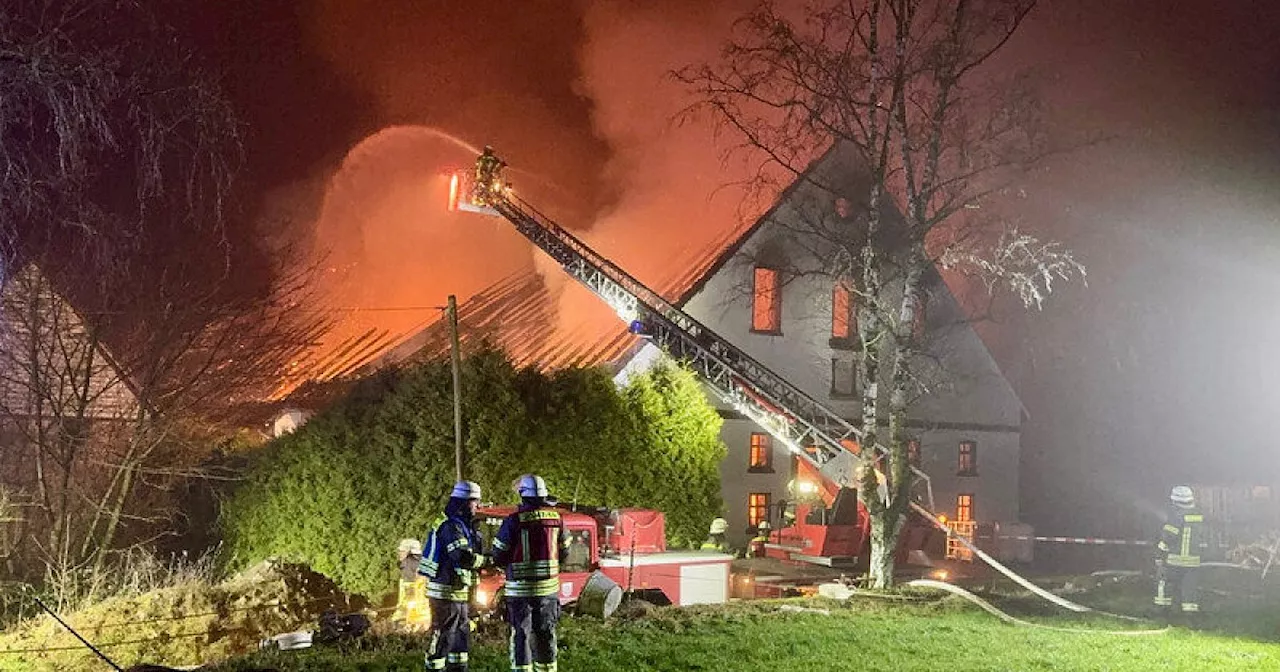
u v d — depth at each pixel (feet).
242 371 78.89
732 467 83.61
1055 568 91.76
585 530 45.52
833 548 72.13
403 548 48.49
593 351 80.12
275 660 34.35
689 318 80.07
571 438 66.44
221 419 77.61
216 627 46.52
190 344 70.18
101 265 61.67
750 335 86.74
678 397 73.26
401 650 36.24
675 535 70.85
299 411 79.25
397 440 61.82
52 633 46.03
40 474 64.13
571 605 44.32
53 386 68.03
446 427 61.77
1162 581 52.75
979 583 68.59
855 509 73.10
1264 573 71.05
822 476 79.20
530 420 65.00
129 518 68.49
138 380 70.08
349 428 63.67
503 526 28.50
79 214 46.32
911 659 36.99
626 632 40.11
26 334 63.77
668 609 46.47
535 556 28.32
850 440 83.51
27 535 66.18
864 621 46.39
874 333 60.54
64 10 37.01
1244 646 42.19
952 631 44.09
